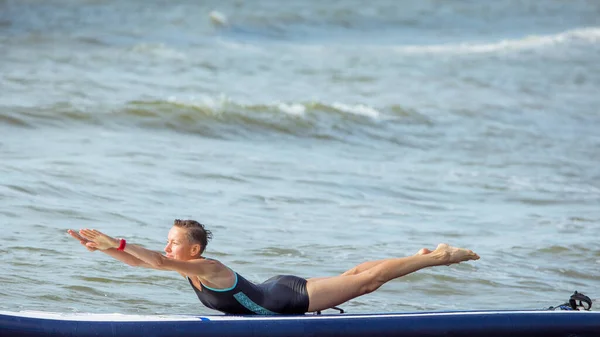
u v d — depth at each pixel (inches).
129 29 5054.1
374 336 877.2
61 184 1807.3
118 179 1919.3
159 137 2486.5
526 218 1904.5
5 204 1608.0
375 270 955.3
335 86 3806.6
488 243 1647.4
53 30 4793.3
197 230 920.9
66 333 814.5
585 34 5876.0
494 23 6717.5
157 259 865.5
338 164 2400.3
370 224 1749.5
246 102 3154.5
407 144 2819.9
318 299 936.3
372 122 3038.9
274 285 938.7
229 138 2623.0
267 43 5191.9
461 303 1274.6
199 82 3585.1
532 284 1391.5
